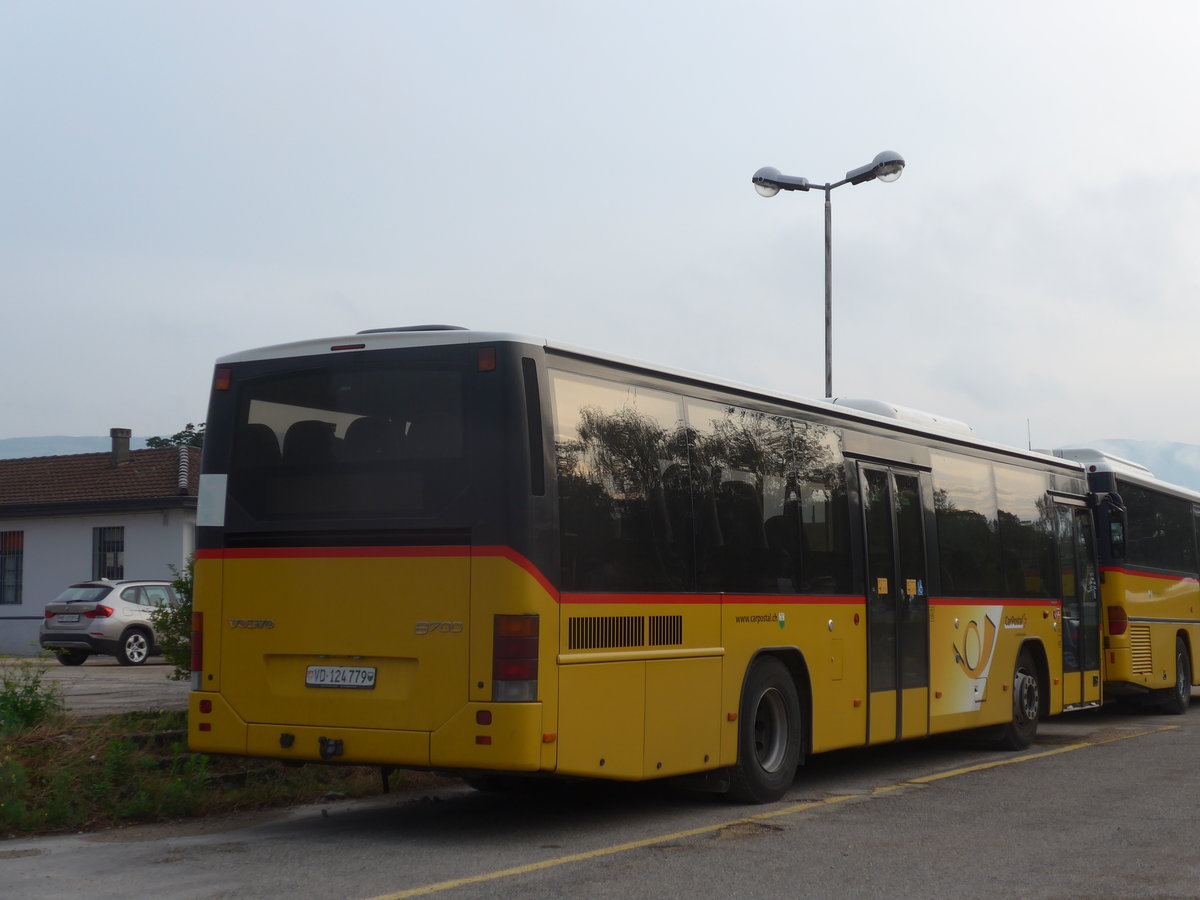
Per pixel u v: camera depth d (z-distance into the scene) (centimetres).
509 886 690
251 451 884
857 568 1145
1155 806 986
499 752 780
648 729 876
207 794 965
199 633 884
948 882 707
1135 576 1833
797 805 994
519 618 788
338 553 841
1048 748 1441
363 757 819
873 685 1151
